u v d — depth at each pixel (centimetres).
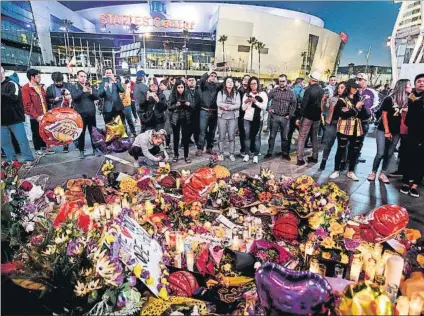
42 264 134
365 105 367
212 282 161
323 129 525
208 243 188
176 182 274
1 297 126
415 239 197
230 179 285
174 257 173
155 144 408
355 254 162
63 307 125
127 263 136
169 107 438
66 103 441
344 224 197
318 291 107
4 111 384
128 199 233
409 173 327
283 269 117
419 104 306
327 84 483
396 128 352
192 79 480
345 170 418
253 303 134
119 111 521
